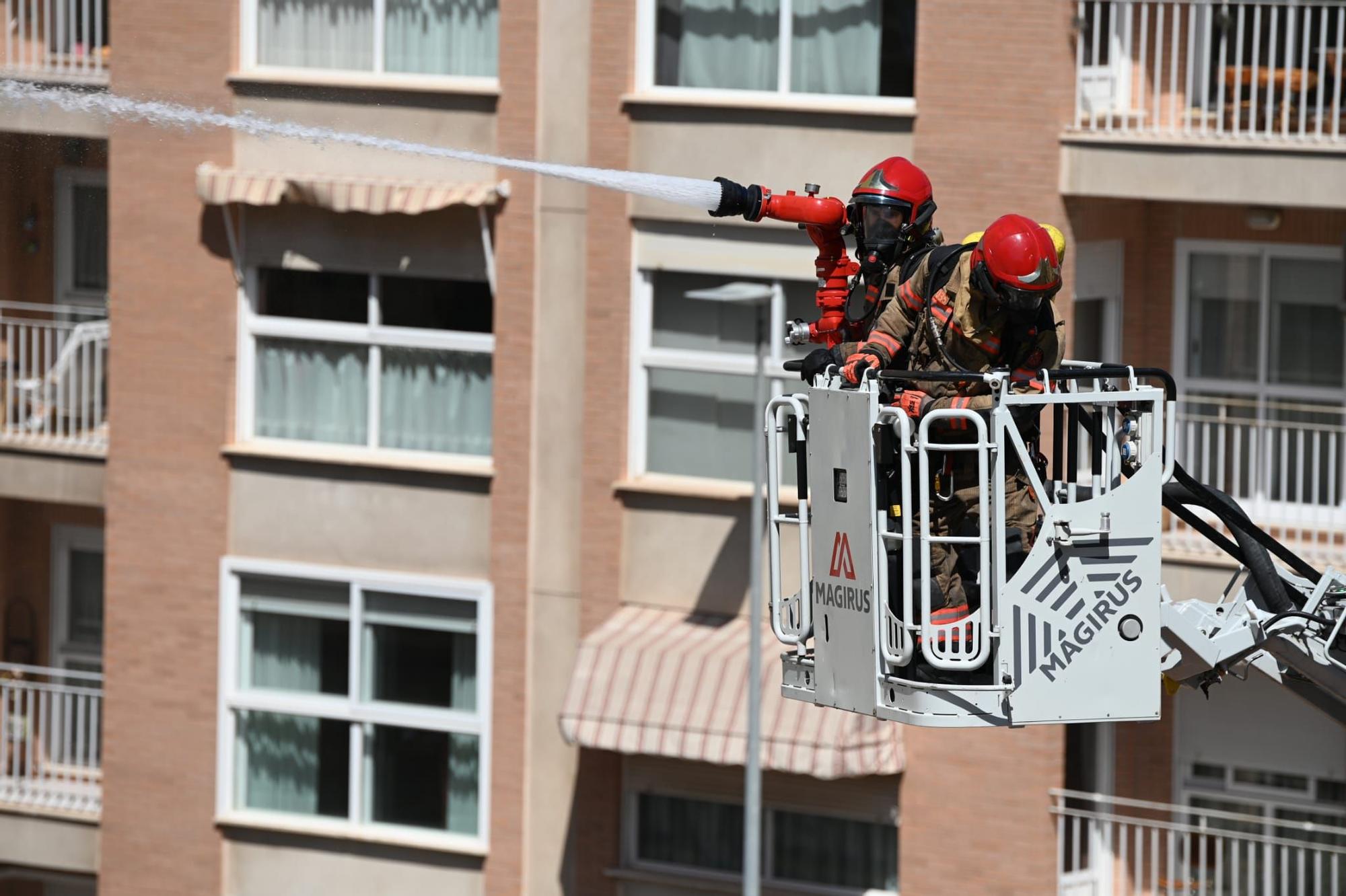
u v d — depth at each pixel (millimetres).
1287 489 36250
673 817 37531
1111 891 36031
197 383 39031
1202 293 37156
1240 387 37219
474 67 37438
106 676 40156
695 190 17203
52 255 43625
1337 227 36125
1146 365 37500
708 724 34375
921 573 15672
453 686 38562
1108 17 36156
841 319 17109
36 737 44812
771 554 17281
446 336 38125
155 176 38656
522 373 37000
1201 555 33469
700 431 36688
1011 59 33562
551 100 36406
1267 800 36594
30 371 44156
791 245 35375
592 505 36906
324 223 38125
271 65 38281
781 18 35562
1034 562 15500
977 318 15734
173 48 38125
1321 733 36094
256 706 39500
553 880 37938
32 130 39500
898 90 35062
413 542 38125
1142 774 37250
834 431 16047
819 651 16531
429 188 36281
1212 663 18812
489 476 37406
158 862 40281
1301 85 32719
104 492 40156
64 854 40875
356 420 38906
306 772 39812
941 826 35031
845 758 33812
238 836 39812
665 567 36719
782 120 35125
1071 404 16250
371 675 38969
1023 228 15477
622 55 35844
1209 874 36906
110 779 40438
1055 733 34312
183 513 39375
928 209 16625
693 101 35500
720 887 36781
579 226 36438
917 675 15750
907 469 15406
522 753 37781
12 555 45500
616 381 36469
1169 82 36500
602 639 35781
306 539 38750
